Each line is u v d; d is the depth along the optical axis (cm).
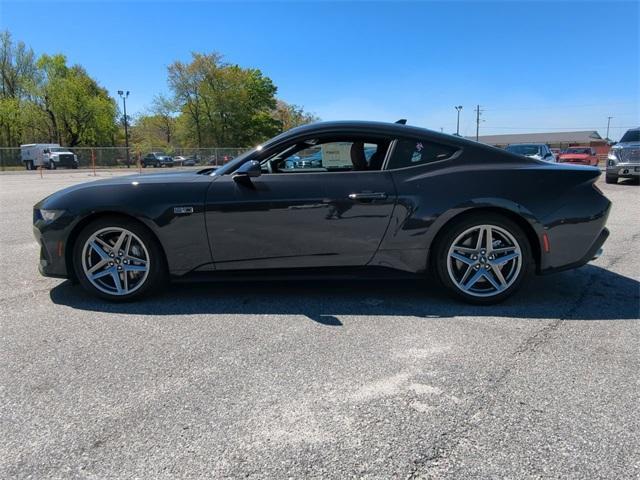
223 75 5928
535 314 351
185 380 256
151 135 6569
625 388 245
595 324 330
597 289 408
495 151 370
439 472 183
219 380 256
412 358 280
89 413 225
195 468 186
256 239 360
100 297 378
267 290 411
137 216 357
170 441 203
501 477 180
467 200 351
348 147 369
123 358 282
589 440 202
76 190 372
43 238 370
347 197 354
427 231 357
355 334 316
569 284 422
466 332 318
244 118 6216
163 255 372
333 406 229
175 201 357
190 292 407
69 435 208
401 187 356
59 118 5512
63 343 304
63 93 5341
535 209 351
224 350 293
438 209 353
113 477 182
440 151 367
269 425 214
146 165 4288
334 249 361
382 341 304
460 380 254
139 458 192
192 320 343
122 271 375
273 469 185
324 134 370
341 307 368
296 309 364
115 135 6306
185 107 6016
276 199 354
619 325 328
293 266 366
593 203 358
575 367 267
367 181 358
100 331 323
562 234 355
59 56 5653
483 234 361
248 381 254
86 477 182
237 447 199
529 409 226
